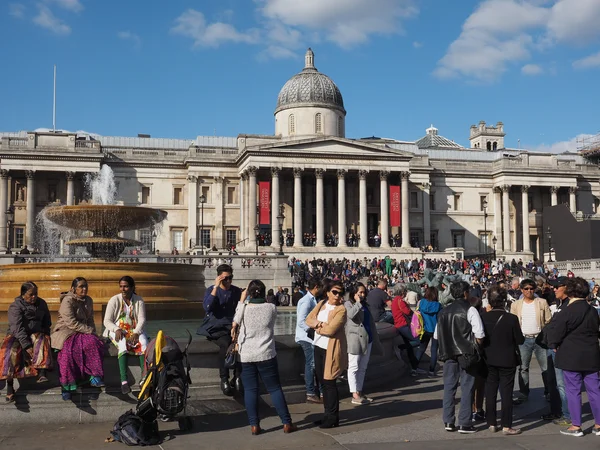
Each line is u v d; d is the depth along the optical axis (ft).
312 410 51.39
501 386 45.16
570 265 240.53
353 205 294.87
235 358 45.27
